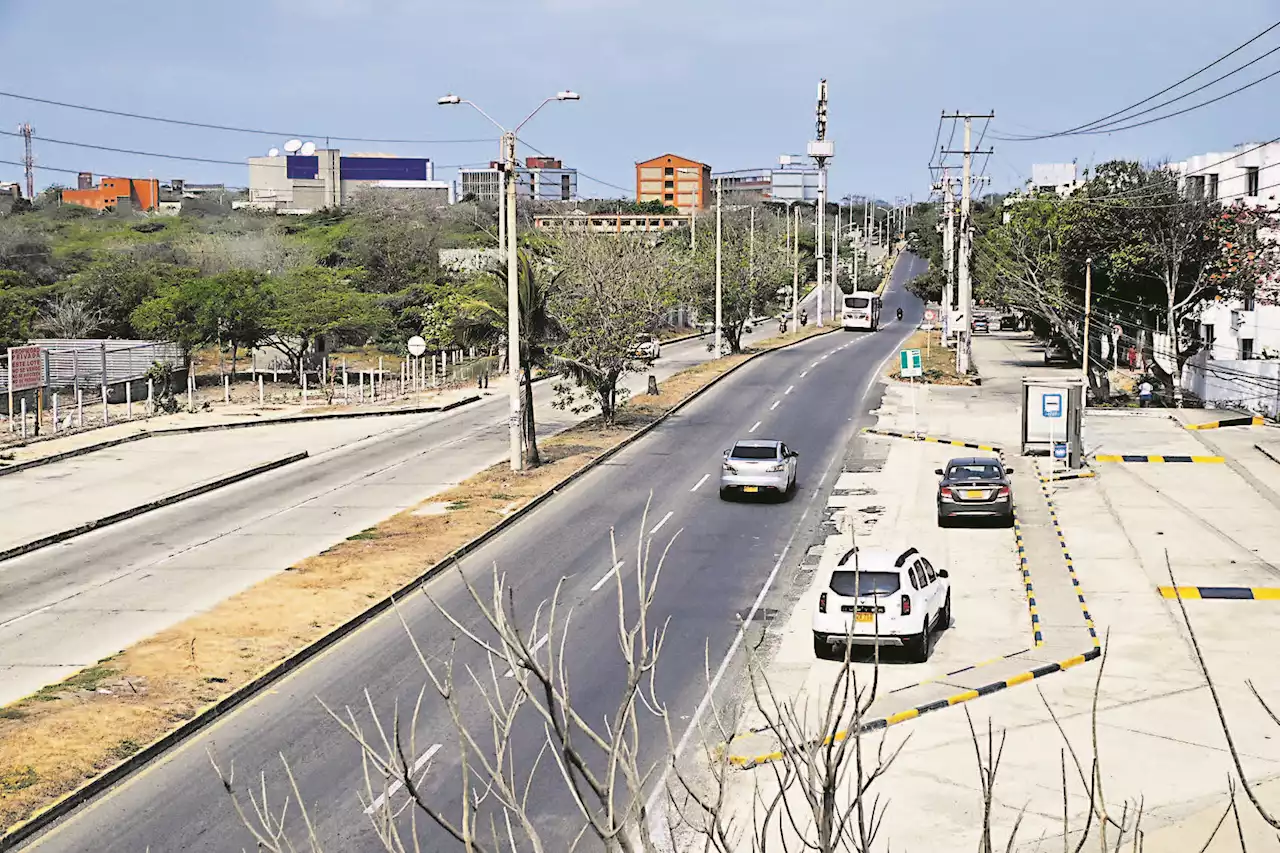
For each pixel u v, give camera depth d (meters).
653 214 174.12
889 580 20.41
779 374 65.88
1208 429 46.25
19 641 22.09
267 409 53.84
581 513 33.16
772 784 15.23
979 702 18.27
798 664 20.50
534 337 39.56
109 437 45.34
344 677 20.02
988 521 31.22
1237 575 25.22
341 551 28.55
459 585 26.02
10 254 91.38
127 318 75.44
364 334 80.38
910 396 56.94
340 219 134.50
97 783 15.48
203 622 22.86
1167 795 14.60
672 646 21.59
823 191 101.38
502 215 56.03
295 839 13.85
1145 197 55.75
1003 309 113.06
